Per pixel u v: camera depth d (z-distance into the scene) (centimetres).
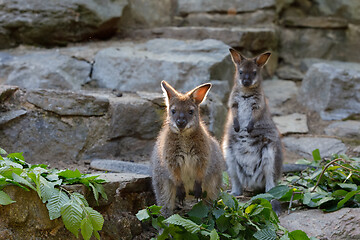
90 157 1161
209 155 845
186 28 1695
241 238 797
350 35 1873
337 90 1485
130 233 830
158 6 1830
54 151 1138
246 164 1077
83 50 1520
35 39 1559
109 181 811
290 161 1260
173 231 783
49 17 1524
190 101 848
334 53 1873
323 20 1855
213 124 1252
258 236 767
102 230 795
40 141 1133
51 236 734
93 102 1174
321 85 1520
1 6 1504
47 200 711
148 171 1009
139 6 1762
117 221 820
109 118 1185
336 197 887
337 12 1884
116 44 1616
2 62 1381
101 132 1176
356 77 1485
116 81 1423
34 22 1516
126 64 1430
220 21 1817
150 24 1802
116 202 844
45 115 1148
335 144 1310
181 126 810
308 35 1867
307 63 1805
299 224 844
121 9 1638
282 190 898
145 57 1443
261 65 1182
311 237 774
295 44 1869
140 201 902
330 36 1873
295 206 947
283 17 1892
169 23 1859
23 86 1339
